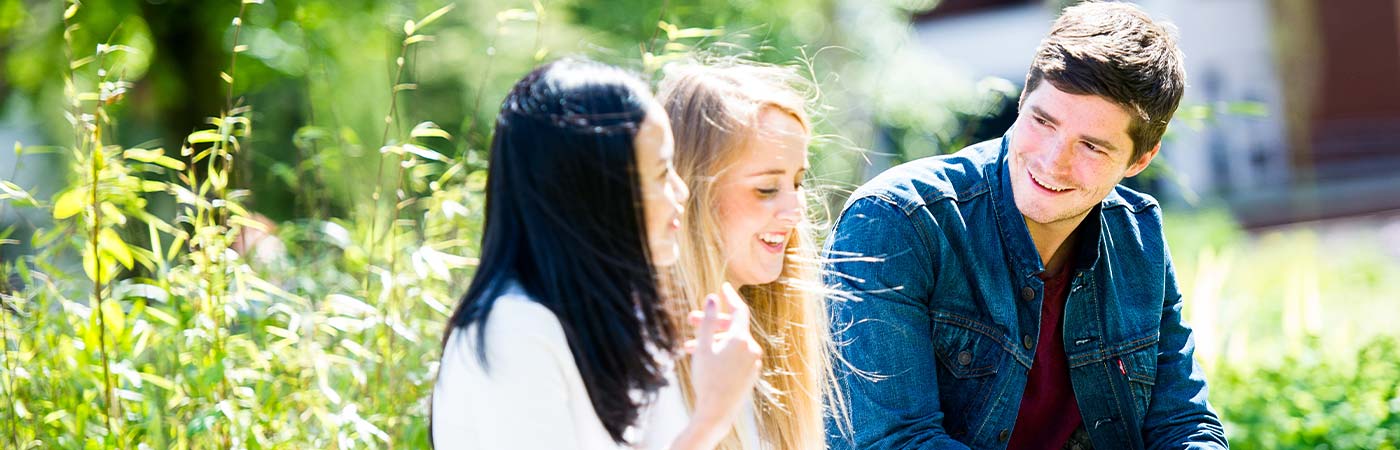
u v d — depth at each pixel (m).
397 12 7.72
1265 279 7.75
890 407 2.49
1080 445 2.74
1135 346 2.71
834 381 2.35
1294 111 14.20
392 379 3.19
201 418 2.80
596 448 1.65
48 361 3.06
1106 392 2.70
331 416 2.96
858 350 2.51
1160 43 2.47
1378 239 11.44
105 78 3.20
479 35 8.05
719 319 1.72
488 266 1.63
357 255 3.80
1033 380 2.70
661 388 1.73
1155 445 2.73
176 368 3.17
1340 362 5.09
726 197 2.03
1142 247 2.75
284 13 7.59
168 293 3.23
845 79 7.39
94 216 2.87
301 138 4.56
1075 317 2.69
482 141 4.73
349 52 8.12
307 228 4.11
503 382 1.58
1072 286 2.67
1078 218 2.62
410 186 4.05
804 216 2.20
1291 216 13.28
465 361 1.61
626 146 1.59
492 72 7.98
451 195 3.77
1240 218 13.18
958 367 2.61
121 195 3.17
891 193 2.58
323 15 7.64
